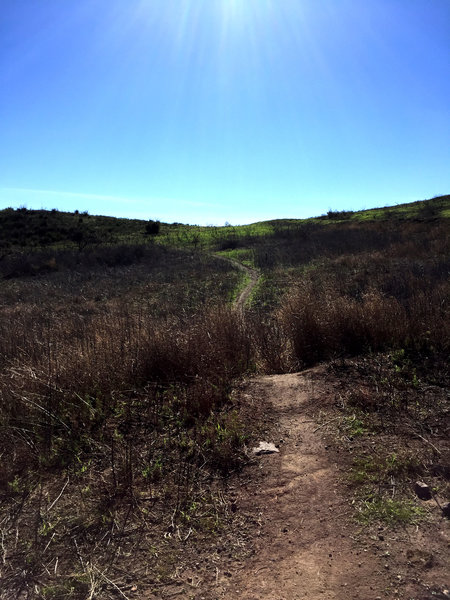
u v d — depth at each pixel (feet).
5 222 127.13
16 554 7.56
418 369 14.24
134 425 12.05
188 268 65.72
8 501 9.04
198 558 7.39
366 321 17.44
